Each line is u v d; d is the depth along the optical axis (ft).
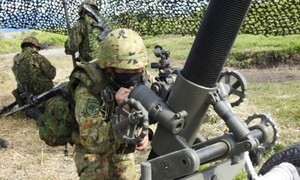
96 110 8.47
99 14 20.35
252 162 8.02
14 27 23.44
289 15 16.99
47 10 23.00
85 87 8.59
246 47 42.93
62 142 9.87
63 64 49.32
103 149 8.53
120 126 6.17
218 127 18.33
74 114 9.46
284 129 18.86
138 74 8.24
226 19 5.79
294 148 8.83
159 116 6.38
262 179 7.41
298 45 41.01
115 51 8.02
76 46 20.33
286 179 7.61
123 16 20.92
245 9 5.79
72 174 15.84
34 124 21.94
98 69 8.52
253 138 6.44
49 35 80.02
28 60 25.13
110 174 10.27
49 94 11.91
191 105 6.31
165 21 19.67
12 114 24.09
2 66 52.95
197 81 6.18
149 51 44.86
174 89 6.38
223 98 6.56
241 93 7.06
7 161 17.16
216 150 6.32
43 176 15.66
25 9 23.00
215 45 5.92
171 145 6.50
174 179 6.52
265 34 17.81
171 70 7.00
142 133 6.02
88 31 20.03
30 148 18.62
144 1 19.72
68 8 22.63
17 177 15.65
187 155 6.03
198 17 18.72
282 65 38.73
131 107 6.29
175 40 49.78
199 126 6.56
